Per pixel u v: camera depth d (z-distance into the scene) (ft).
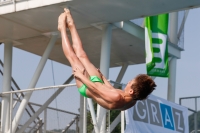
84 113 99.35
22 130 111.24
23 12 110.52
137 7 107.34
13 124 114.11
